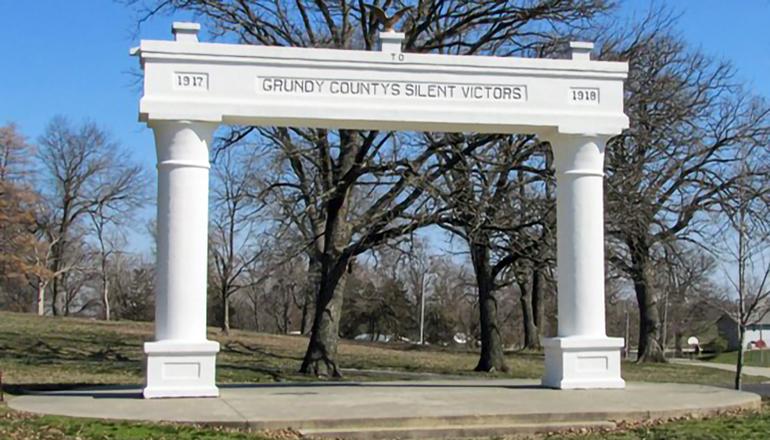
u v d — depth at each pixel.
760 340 71.81
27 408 13.66
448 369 33.91
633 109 26.11
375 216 26.83
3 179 61.22
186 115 15.65
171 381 15.27
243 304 88.56
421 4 26.91
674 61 35.44
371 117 16.38
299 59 16.19
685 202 34.72
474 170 24.56
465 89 16.78
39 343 36.44
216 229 51.44
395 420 12.76
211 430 11.88
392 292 70.25
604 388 16.97
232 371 27.52
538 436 12.66
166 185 15.66
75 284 83.44
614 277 37.34
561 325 17.25
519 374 31.52
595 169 17.22
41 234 68.88
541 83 17.05
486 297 33.12
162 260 15.59
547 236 25.09
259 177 34.09
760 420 13.67
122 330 45.22
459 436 12.62
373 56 16.45
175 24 15.92
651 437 12.27
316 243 29.42
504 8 26.94
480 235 25.89
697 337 75.88
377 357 39.41
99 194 69.62
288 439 11.90
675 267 36.91
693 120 33.12
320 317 27.03
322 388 17.73
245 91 16.02
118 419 12.47
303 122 16.56
